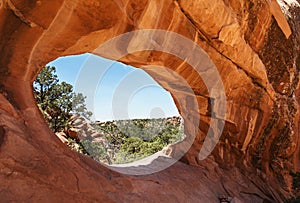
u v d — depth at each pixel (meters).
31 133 3.78
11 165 3.14
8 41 4.05
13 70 4.12
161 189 6.47
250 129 9.34
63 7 4.17
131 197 5.18
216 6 6.38
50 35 4.37
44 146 3.85
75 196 3.70
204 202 7.18
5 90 3.93
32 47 4.25
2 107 3.57
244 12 7.62
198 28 6.62
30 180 3.26
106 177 5.19
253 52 8.19
